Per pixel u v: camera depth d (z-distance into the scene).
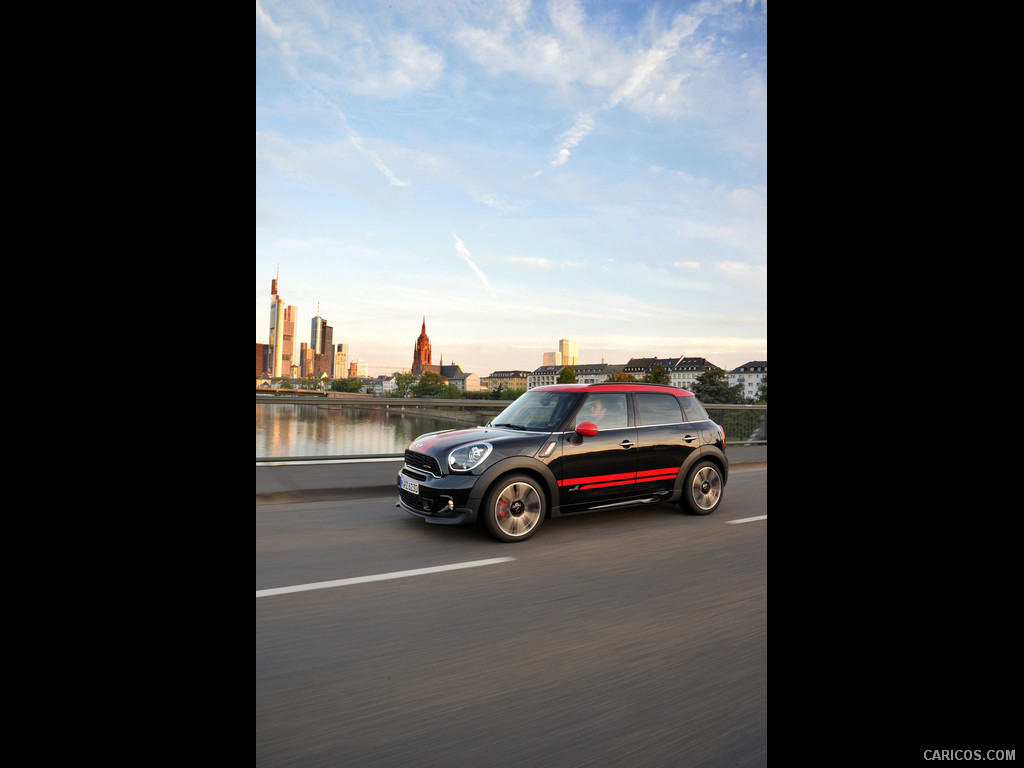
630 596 3.82
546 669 2.74
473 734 2.18
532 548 5.09
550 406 6.12
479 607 3.60
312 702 2.41
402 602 3.69
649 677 2.66
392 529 5.76
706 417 6.79
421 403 10.85
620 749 2.09
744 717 2.32
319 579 4.15
